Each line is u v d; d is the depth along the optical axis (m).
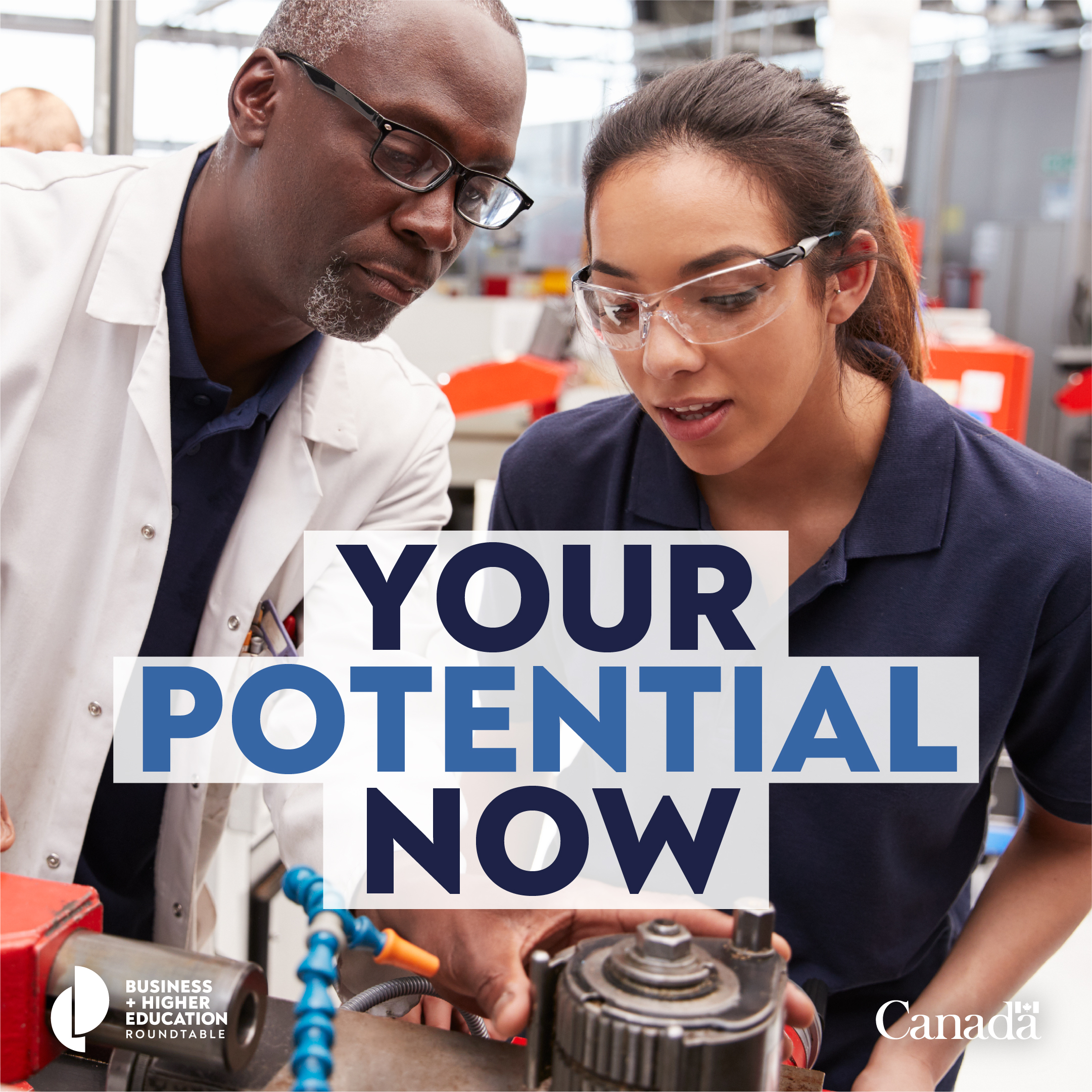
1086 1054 2.12
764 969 0.61
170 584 1.30
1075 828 1.13
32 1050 0.66
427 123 1.00
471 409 2.86
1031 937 1.11
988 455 1.06
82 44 3.76
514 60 1.04
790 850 1.13
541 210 7.02
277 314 1.17
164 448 1.20
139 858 1.39
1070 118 7.96
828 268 0.94
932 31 7.12
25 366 1.17
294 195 1.05
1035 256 6.69
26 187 1.25
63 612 1.25
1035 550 1.01
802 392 0.96
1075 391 4.65
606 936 0.67
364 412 1.38
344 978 0.95
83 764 1.23
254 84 1.05
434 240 1.04
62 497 1.23
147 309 1.19
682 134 0.88
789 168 0.89
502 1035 0.71
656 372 0.90
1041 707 1.08
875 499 1.04
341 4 1.00
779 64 1.00
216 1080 0.67
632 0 6.92
